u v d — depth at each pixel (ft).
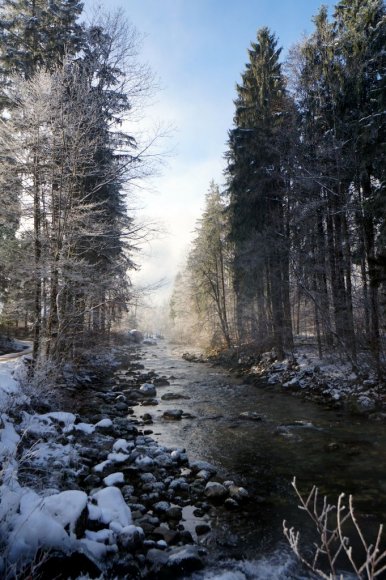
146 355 121.08
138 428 36.24
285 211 63.98
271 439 32.99
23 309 42.22
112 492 19.44
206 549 17.21
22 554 12.78
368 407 40.50
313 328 70.64
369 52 47.24
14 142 38.32
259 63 73.56
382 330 46.44
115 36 44.24
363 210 43.73
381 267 41.24
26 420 29.43
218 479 24.90
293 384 53.26
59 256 38.73
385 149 40.81
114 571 14.65
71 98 40.83
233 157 79.56
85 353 53.57
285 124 61.93
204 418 40.06
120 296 42.32
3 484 16.52
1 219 40.63
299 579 15.33
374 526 19.20
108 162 45.68
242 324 81.71
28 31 53.42
